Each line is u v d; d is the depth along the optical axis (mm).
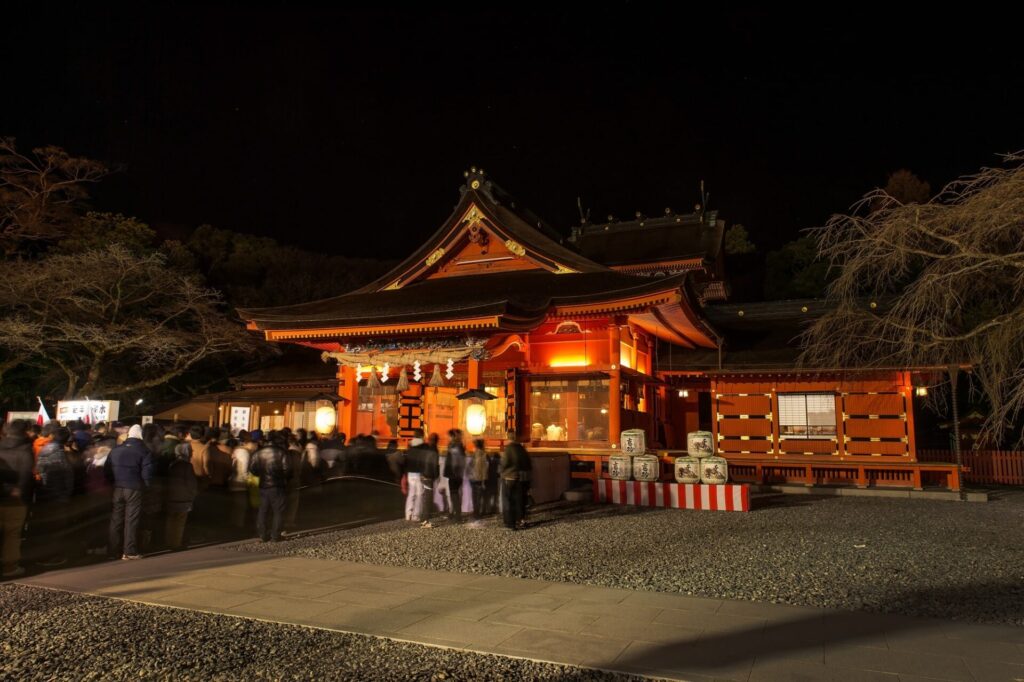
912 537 13602
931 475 24562
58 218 40031
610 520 16297
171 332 33219
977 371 12922
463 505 17969
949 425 32375
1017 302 12719
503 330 20953
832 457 23672
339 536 14133
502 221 25984
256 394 29766
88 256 32125
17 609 8352
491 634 7371
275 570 10648
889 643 7059
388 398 26531
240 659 6605
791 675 6160
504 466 15102
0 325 28547
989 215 11055
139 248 42250
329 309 26125
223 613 8195
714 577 10047
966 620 7898
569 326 23891
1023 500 21094
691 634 7363
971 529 14703
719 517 16766
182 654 6746
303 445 16734
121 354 33938
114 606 8508
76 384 32938
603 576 10148
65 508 11625
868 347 15359
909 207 12180
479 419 20750
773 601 8750
